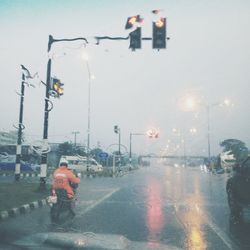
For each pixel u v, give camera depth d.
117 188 22.64
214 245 7.71
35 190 17.34
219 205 14.45
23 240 7.62
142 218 11.02
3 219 10.55
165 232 8.91
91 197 17.09
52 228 9.18
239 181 11.12
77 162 48.06
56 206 10.56
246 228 9.61
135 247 7.28
